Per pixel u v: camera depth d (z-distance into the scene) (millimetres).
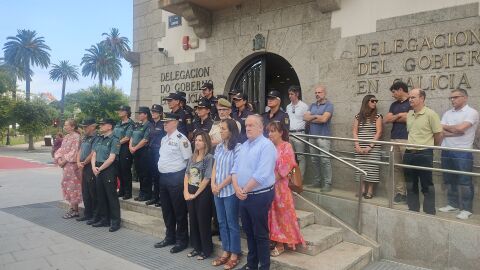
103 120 6883
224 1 8578
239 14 8695
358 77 6887
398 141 5938
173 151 5570
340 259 4785
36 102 34844
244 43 8594
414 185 5207
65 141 7695
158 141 7039
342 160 5645
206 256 5238
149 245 5805
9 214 7836
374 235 5441
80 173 7586
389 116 6047
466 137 5223
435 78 6035
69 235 6348
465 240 4742
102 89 42688
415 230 5113
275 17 8070
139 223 6531
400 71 6398
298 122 6914
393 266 5098
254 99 8734
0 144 41062
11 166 18344
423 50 6164
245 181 4441
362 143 5703
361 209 5531
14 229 6691
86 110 41375
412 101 5359
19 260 5168
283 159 4902
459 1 5820
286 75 10289
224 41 8992
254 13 8414
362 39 6844
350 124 6980
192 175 5250
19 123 33625
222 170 4871
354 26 6941
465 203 4824
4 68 42344
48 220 7355
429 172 5086
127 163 7629
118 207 6703
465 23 5766
